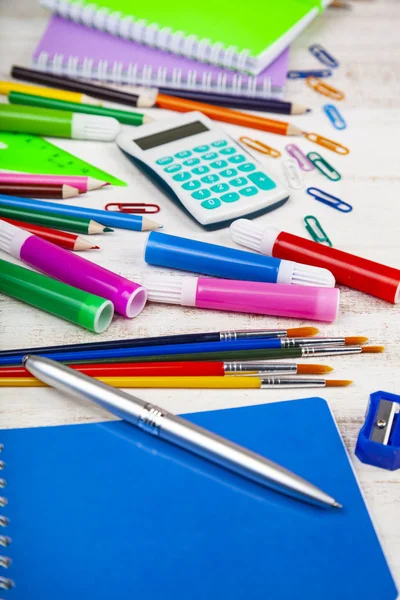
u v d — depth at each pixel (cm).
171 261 104
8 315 99
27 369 88
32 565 72
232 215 111
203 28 141
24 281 98
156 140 121
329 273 100
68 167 122
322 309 96
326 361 93
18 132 128
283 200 115
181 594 70
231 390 89
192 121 126
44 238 107
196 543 74
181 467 80
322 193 118
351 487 79
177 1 146
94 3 146
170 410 87
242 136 130
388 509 78
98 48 142
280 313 98
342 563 72
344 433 85
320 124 132
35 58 139
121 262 106
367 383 90
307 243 104
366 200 117
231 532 75
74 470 80
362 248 109
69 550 73
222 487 79
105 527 75
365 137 129
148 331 97
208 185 114
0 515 76
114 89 134
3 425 85
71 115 126
